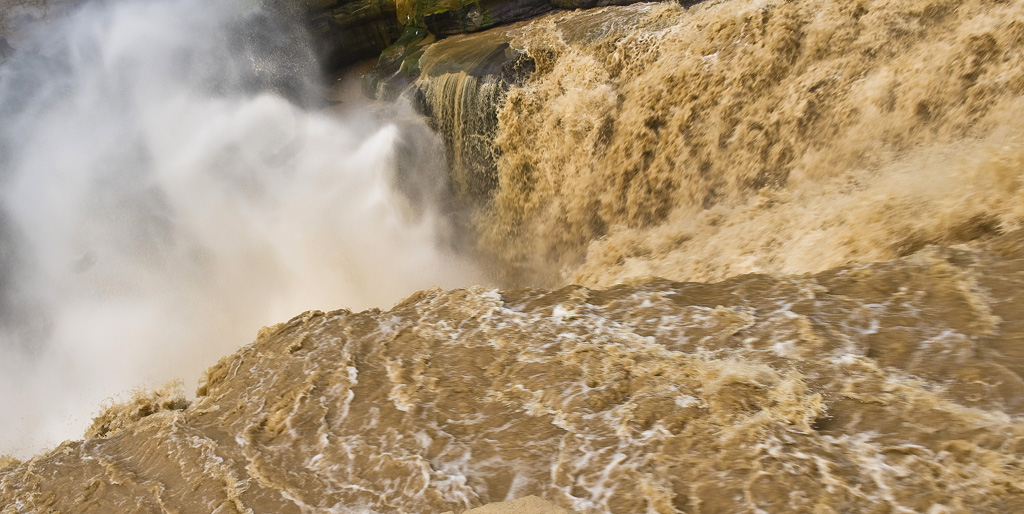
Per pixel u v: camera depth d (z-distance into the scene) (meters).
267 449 4.86
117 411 7.35
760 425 3.81
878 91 8.39
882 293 4.64
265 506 4.20
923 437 3.46
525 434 4.30
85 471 5.41
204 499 4.45
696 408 4.10
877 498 3.19
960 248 4.83
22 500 5.31
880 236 5.95
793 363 4.27
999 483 3.09
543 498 3.70
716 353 4.60
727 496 3.41
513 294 6.26
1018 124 6.76
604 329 5.28
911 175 6.89
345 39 19.64
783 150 9.39
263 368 6.16
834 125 8.84
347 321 6.58
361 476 4.29
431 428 4.59
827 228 6.73
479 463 4.13
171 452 5.17
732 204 9.78
